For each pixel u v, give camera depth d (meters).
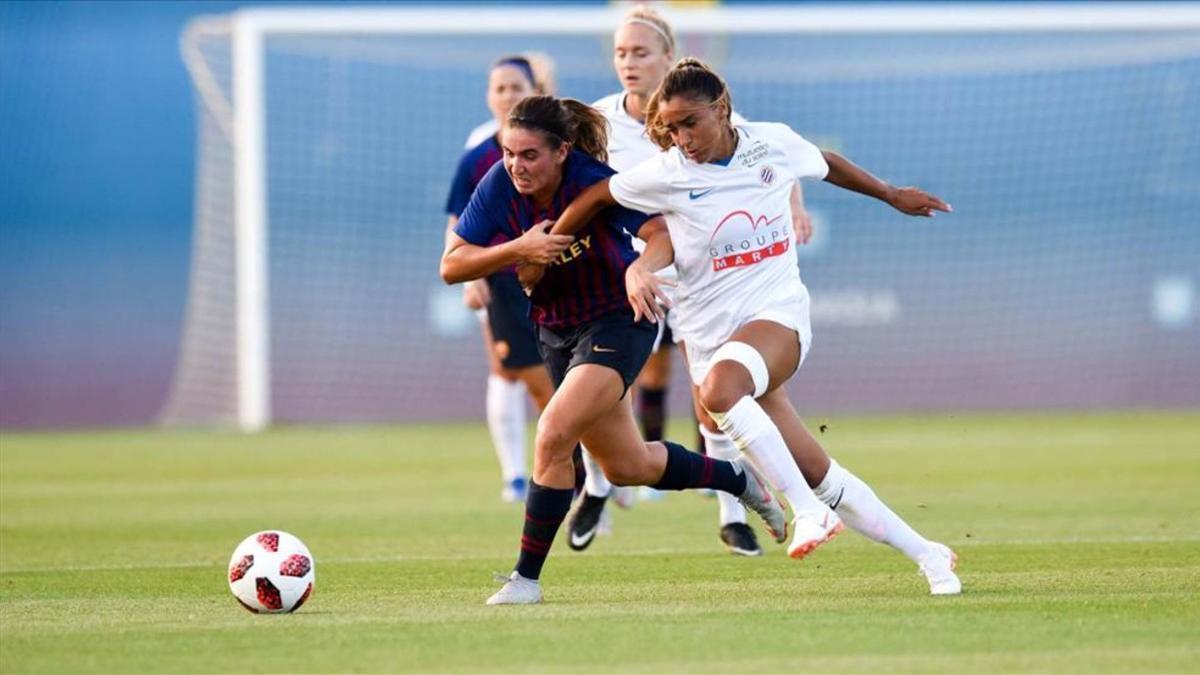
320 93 73.94
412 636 19.36
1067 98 74.88
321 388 73.31
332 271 73.62
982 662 17.14
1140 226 74.31
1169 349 74.00
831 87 75.44
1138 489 41.62
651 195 22.20
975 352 74.00
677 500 42.12
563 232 22.19
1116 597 22.08
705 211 22.31
